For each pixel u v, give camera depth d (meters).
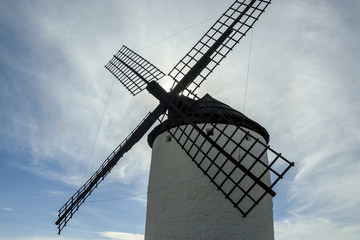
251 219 7.60
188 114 9.14
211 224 7.39
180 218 7.84
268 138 10.24
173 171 8.73
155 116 10.53
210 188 7.88
